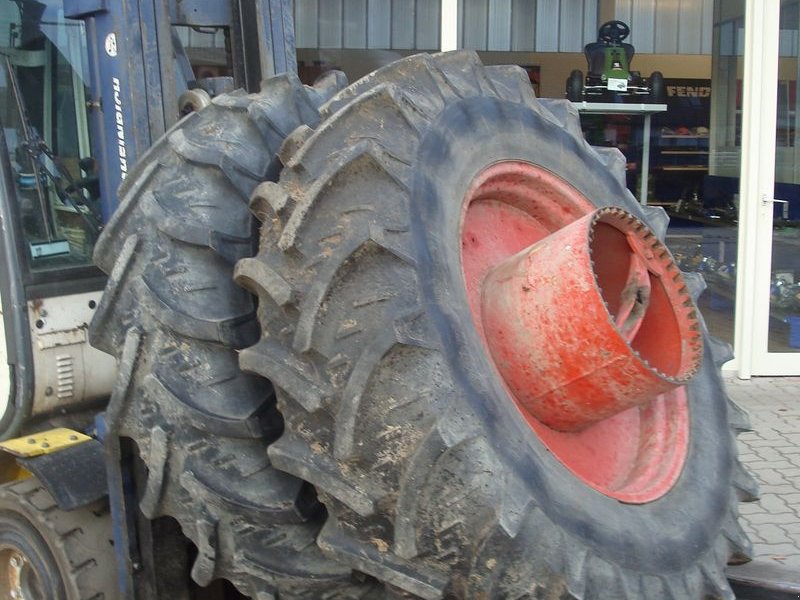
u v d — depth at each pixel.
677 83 7.82
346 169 2.18
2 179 3.06
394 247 2.12
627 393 2.37
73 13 3.07
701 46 7.69
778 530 4.71
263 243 2.27
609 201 3.17
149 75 3.00
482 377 2.18
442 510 2.04
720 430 3.06
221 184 2.47
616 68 7.88
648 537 2.45
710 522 2.73
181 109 3.14
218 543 2.33
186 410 2.30
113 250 2.53
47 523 2.94
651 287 2.71
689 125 7.77
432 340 2.07
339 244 2.12
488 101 2.71
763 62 7.25
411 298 2.09
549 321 2.37
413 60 2.55
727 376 7.48
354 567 2.12
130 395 2.40
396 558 2.09
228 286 2.40
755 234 7.34
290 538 2.33
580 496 2.33
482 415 2.10
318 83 3.01
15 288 3.05
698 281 3.44
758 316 7.40
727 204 7.62
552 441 2.55
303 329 2.09
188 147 2.51
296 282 2.14
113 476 2.67
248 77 3.51
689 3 7.64
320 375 2.09
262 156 2.53
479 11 7.74
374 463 2.04
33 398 3.13
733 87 7.54
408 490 2.01
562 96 7.94
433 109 2.47
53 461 2.94
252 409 2.32
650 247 2.61
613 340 2.28
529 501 2.10
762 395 7.00
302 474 2.10
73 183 3.28
